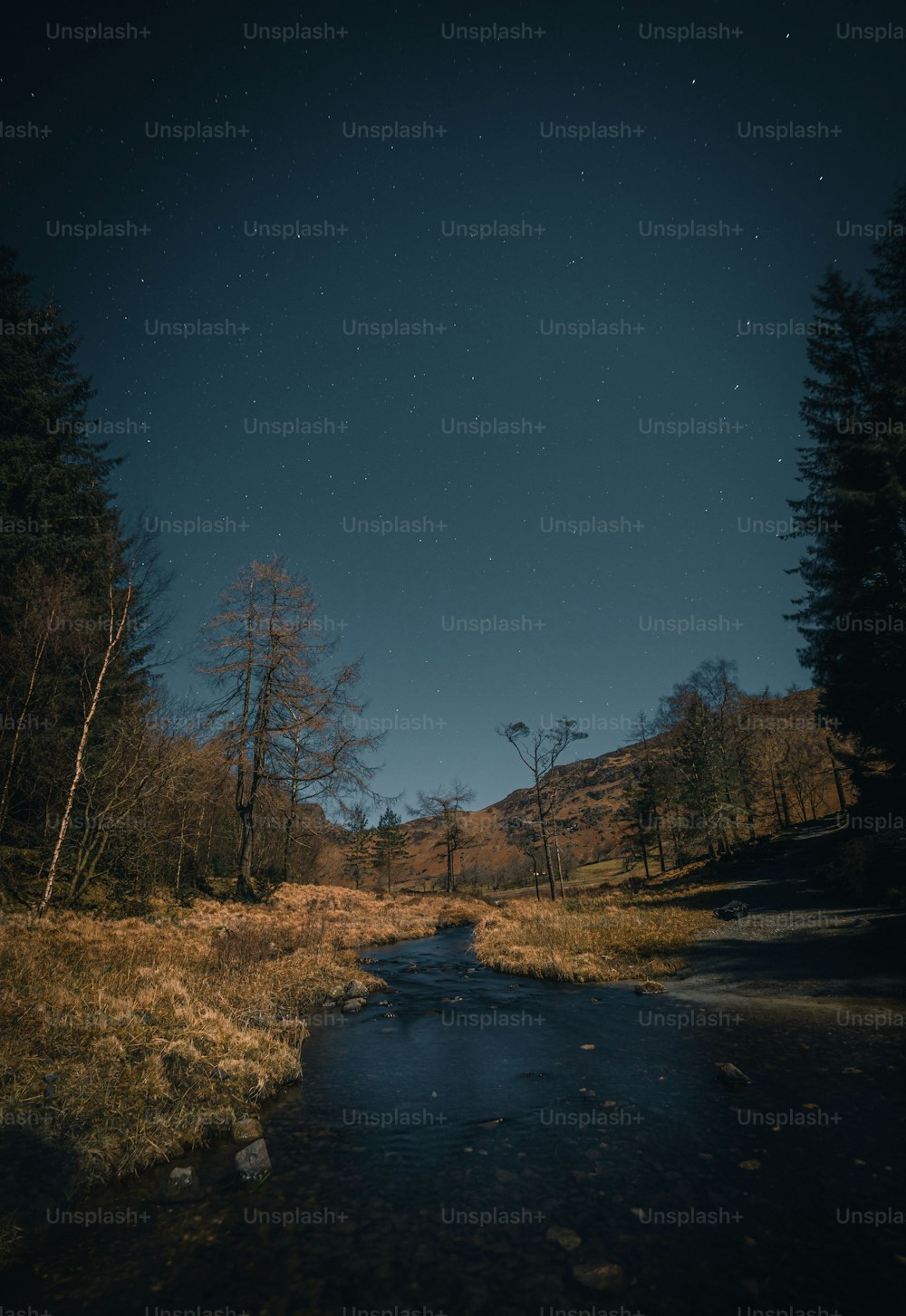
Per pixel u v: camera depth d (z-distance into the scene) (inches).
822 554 809.5
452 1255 139.1
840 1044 270.5
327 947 650.8
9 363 883.4
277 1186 173.8
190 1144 201.9
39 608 708.7
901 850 696.4
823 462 801.6
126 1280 133.0
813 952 486.0
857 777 956.6
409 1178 176.2
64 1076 222.1
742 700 1739.7
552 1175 174.1
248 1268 136.6
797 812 2253.9
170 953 476.1
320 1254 141.2
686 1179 166.1
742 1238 139.2
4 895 623.2
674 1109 214.1
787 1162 171.0
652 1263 132.9
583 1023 347.6
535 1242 142.6
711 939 607.2
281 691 1036.5
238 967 460.1
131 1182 178.4
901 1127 186.9
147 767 787.4
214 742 977.5
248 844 1006.4
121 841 815.1
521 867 2967.5
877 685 727.1
